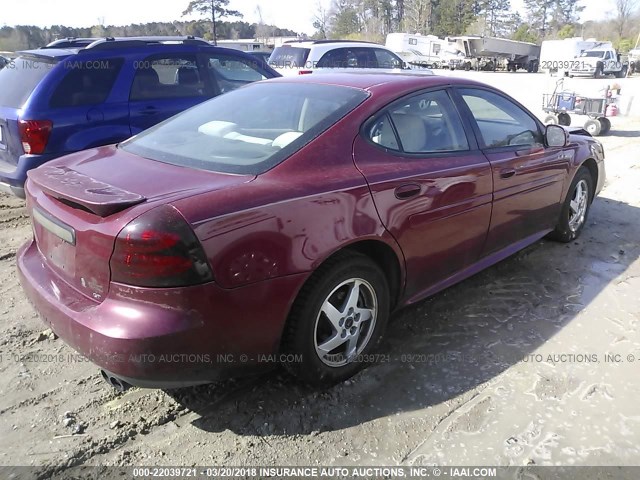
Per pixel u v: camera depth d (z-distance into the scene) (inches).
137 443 97.4
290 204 95.6
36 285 102.0
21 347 126.5
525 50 1724.9
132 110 215.0
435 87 134.3
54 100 194.1
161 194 91.0
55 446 96.0
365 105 117.8
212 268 86.0
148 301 84.7
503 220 147.8
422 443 97.7
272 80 141.4
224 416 104.0
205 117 129.8
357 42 474.9
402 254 117.3
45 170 109.1
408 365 120.0
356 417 104.0
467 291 155.7
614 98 445.7
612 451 96.0
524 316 141.7
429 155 125.9
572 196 185.5
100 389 112.1
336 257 103.9
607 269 171.9
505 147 148.1
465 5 3139.8
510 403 108.0
